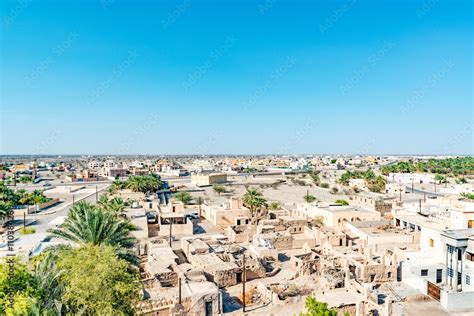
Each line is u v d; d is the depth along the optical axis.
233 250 64.69
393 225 83.81
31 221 96.88
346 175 197.25
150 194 138.00
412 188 170.25
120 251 41.09
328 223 88.06
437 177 194.12
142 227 77.31
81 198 141.12
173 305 39.66
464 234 49.84
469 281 46.78
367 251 58.03
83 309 27.64
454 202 99.31
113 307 29.06
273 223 81.38
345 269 50.59
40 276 30.22
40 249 58.56
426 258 54.78
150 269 50.03
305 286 49.81
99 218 42.97
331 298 42.88
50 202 124.50
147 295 42.41
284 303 45.62
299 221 82.19
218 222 92.75
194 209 113.00
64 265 31.77
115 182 145.75
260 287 49.62
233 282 52.38
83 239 42.41
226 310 44.22
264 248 64.12
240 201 97.00
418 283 49.00
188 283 45.97
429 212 87.12
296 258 58.41
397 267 52.91
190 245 61.66
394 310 43.19
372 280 51.88
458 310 43.72
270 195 158.88
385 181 177.50
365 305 41.19
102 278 29.27
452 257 49.06
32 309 23.33
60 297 28.81
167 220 85.62
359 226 81.25
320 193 165.00
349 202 119.38
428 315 42.28
